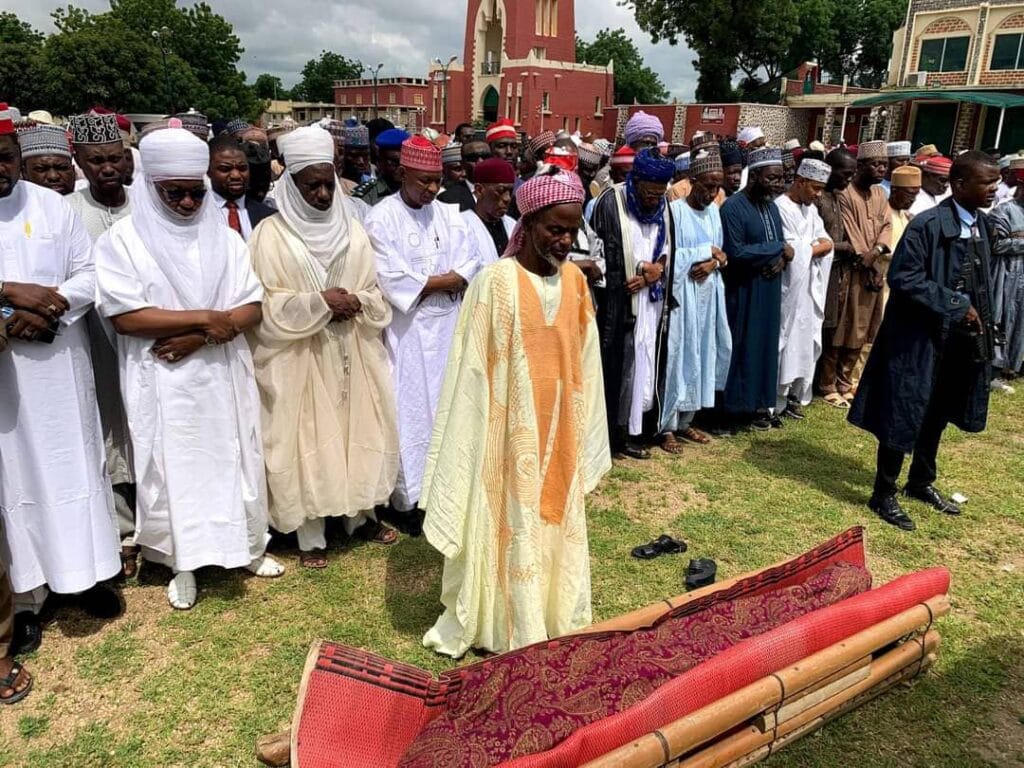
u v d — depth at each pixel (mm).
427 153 4289
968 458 6078
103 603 3703
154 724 3090
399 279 4273
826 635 2947
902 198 7230
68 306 3221
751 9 39750
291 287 3898
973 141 33250
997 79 32125
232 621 3738
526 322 3158
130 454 4047
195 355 3580
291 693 3273
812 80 43500
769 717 2807
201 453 3654
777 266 5996
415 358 4449
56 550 3352
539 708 2697
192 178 3406
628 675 2857
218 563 3734
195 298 3562
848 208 6906
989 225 4656
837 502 5215
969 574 4367
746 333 6094
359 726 2639
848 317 7066
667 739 2488
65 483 3344
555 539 3385
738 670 2738
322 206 3891
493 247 4902
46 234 3322
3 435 3252
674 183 7484
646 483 5457
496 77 50312
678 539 4660
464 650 3459
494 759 2549
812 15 49656
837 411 7129
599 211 5465
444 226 4590
